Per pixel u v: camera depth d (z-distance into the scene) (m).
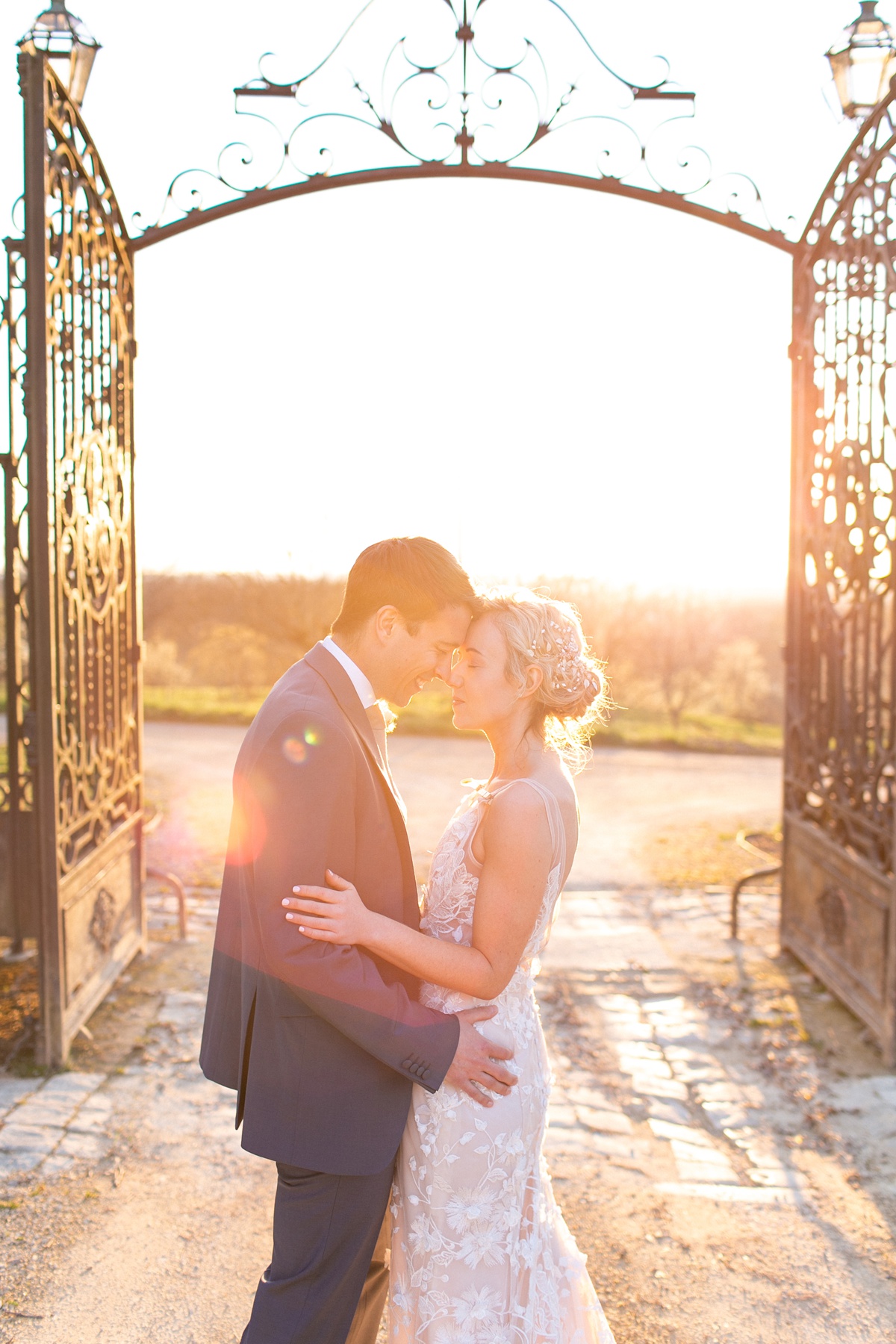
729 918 6.04
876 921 4.16
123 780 4.87
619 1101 3.71
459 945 1.88
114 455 4.62
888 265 3.96
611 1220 2.92
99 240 4.39
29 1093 3.61
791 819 5.25
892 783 4.00
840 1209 3.01
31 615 3.66
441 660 1.95
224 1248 2.77
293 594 16.75
